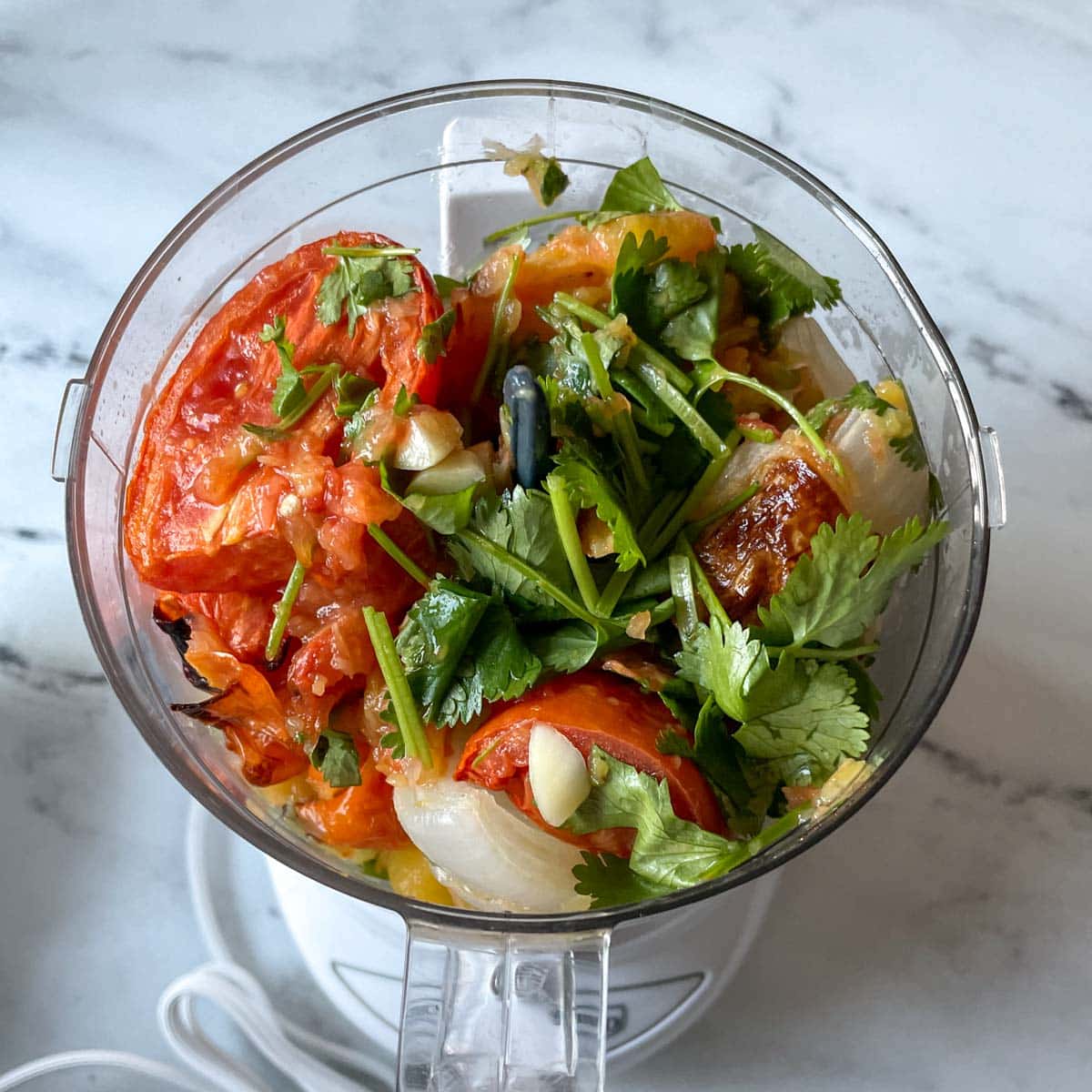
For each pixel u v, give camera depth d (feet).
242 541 1.14
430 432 1.13
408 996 1.11
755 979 1.35
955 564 1.17
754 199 1.27
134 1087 1.36
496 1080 1.09
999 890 1.37
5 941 1.38
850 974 1.35
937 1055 1.33
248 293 1.20
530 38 1.59
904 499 1.17
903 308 1.22
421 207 1.32
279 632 1.15
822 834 1.08
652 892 1.08
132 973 1.38
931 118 1.56
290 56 1.59
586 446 1.13
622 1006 1.32
